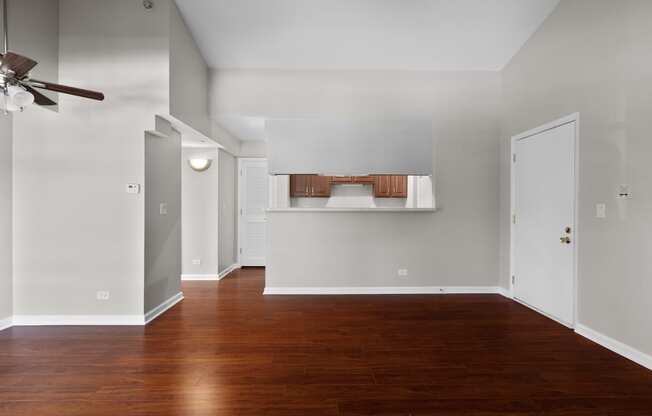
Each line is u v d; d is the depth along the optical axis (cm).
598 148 271
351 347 267
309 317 338
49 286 318
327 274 423
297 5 316
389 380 218
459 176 425
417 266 426
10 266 314
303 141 419
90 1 312
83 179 317
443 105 423
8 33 274
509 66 403
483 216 427
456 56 396
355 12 325
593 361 243
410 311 356
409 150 421
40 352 257
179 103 335
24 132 314
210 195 511
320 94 420
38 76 296
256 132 516
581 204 290
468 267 429
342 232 423
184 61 346
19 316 316
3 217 308
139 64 312
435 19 334
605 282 266
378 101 421
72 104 314
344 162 419
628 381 216
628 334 246
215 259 510
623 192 248
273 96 418
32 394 201
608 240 262
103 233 319
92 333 296
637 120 238
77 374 224
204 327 310
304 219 421
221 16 333
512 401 196
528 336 289
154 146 338
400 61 405
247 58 399
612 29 257
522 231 381
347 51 386
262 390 206
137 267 320
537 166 352
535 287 359
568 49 303
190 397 198
